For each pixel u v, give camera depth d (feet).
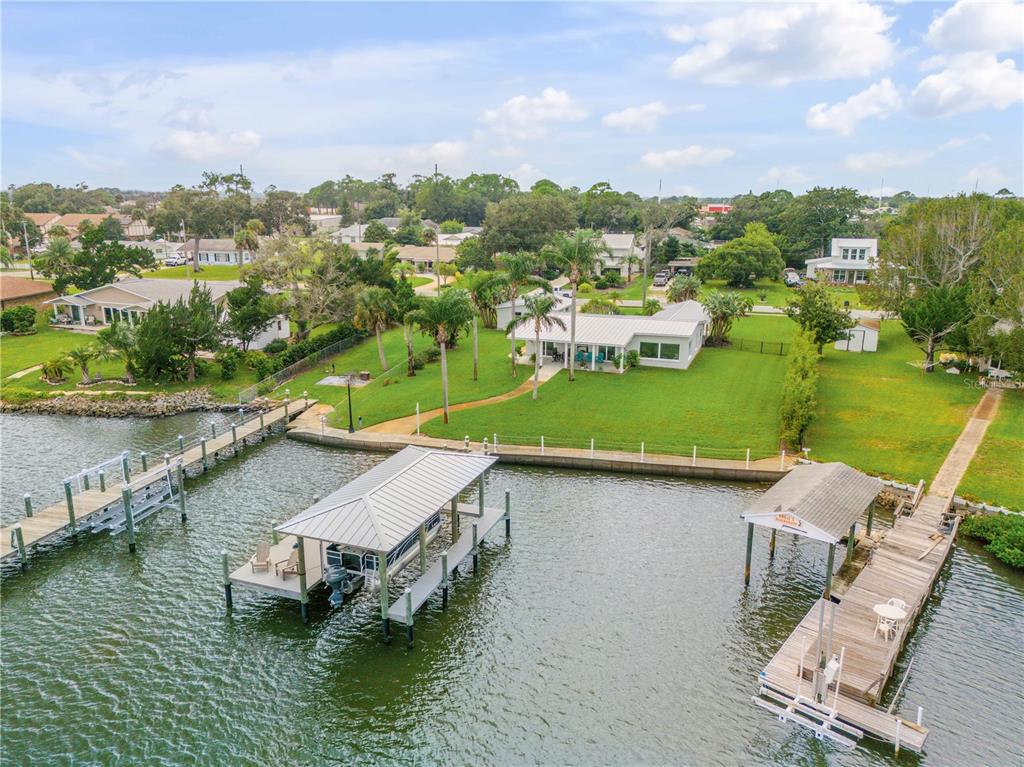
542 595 102.27
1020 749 73.20
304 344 235.20
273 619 97.91
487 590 103.71
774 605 98.63
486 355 234.58
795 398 148.97
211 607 100.63
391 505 98.43
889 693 81.15
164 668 87.71
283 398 196.03
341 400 191.93
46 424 181.98
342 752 74.69
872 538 114.52
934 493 125.59
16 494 137.69
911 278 251.39
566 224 454.81
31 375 220.64
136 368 212.84
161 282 293.84
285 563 103.60
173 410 189.88
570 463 146.10
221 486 141.18
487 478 142.31
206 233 455.63
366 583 104.58
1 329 271.08
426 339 264.72
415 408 179.52
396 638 93.50
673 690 82.79
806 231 474.49
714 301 242.37
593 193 615.57
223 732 77.30
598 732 76.79
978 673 84.43
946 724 76.59
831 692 79.41
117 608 100.27
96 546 117.39
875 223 577.02
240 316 228.22
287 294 249.96
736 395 183.01
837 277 396.98
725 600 100.01
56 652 90.58
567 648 90.68
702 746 74.69
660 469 141.59
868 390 186.70
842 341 237.25
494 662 88.38
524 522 123.95
